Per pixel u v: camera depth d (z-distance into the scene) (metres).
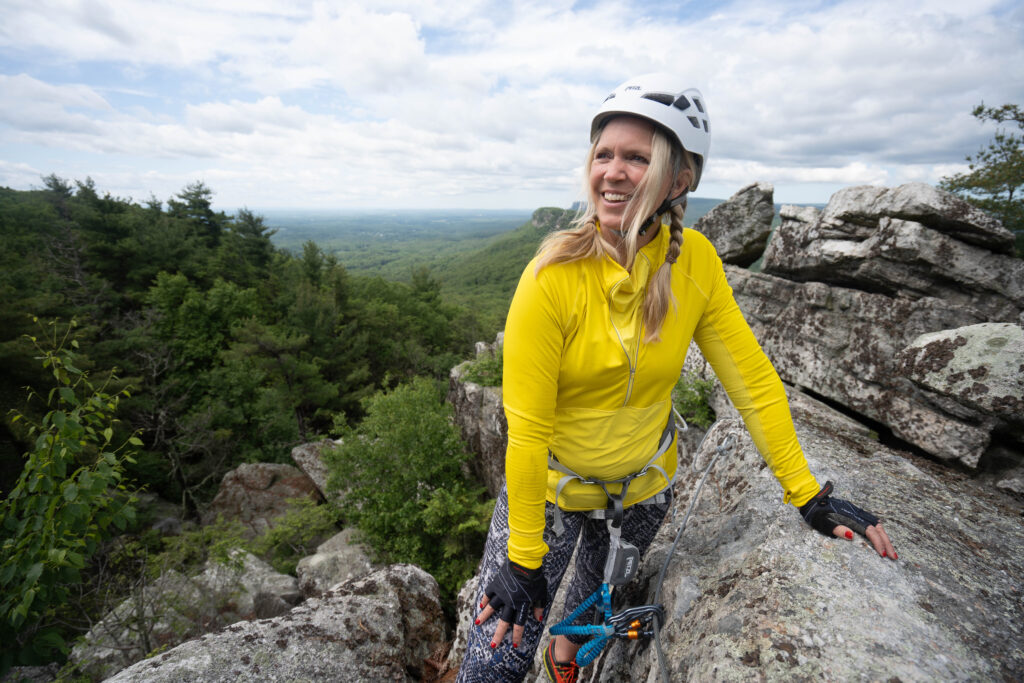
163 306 31.44
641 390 1.26
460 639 3.26
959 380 3.90
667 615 1.67
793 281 6.40
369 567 10.54
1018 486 3.39
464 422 12.20
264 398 25.92
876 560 1.45
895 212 5.10
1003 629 1.31
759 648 1.22
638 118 1.07
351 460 12.16
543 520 1.27
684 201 1.19
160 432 20.56
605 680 1.87
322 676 2.65
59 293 26.98
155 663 2.52
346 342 32.97
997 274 4.68
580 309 1.13
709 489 2.38
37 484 2.87
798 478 1.51
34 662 2.87
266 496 16.81
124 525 3.17
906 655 1.16
